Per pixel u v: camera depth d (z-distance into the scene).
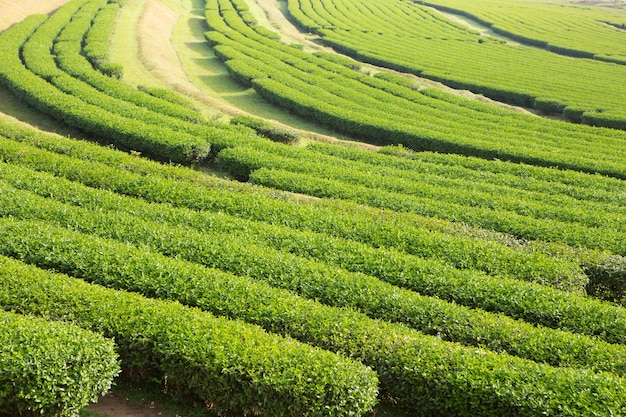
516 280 20.11
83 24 59.62
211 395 13.98
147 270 18.22
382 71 64.81
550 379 13.91
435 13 104.06
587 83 63.47
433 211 26.83
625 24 104.38
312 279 18.78
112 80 43.59
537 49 83.56
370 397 13.66
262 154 31.89
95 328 15.20
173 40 66.69
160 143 31.64
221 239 21.14
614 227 26.62
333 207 26.33
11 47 48.97
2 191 23.55
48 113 36.53
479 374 14.07
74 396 13.22
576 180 33.34
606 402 13.01
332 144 39.50
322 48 72.69
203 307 16.88
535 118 49.97
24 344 13.45
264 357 13.92
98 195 24.66
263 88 48.66
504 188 30.89
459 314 17.33
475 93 59.84
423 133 40.06
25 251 19.03
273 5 97.69
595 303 18.88
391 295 18.09
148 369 15.02
